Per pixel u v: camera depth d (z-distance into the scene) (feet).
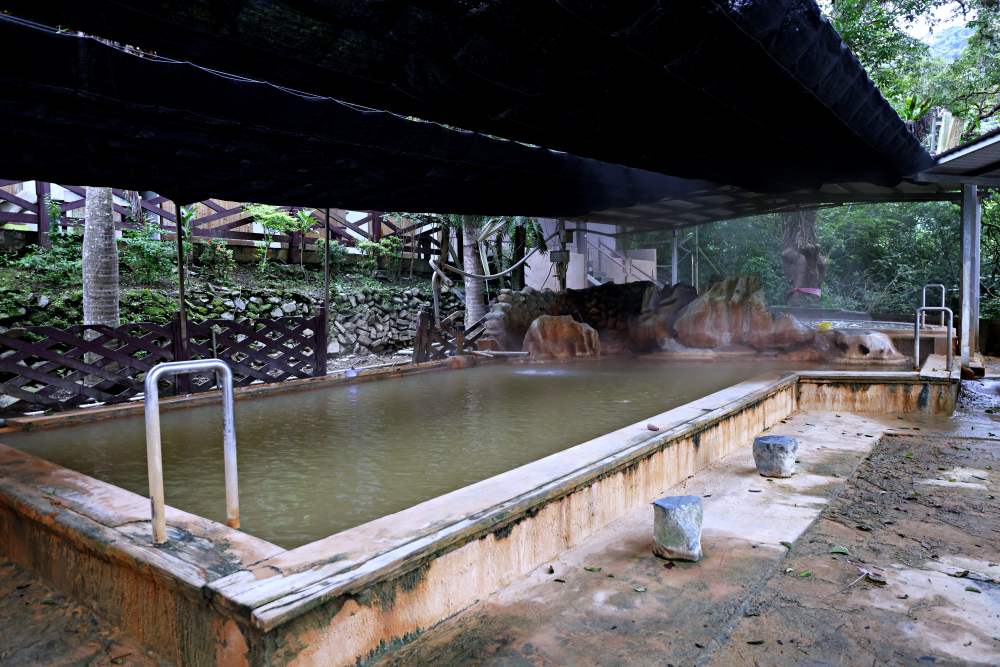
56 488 9.14
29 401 16.15
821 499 11.84
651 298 33.78
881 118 16.44
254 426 16.17
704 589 8.12
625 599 7.88
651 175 23.70
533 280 45.62
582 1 8.76
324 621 6.05
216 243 36.42
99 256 21.27
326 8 8.46
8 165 14.40
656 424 13.23
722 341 30.19
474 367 27.86
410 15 8.86
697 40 10.25
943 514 11.21
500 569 8.28
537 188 22.40
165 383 19.10
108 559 7.34
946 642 6.89
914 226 58.39
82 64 10.11
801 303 49.60
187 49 9.46
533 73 10.93
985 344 34.22
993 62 48.26
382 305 42.04
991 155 21.01
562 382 23.39
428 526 7.62
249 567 6.47
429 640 6.98
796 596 8.04
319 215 42.68
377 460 13.03
